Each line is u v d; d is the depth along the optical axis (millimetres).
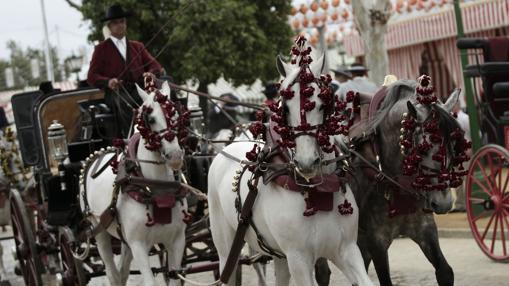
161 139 10836
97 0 28453
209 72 27719
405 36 28719
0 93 52344
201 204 13039
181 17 27156
